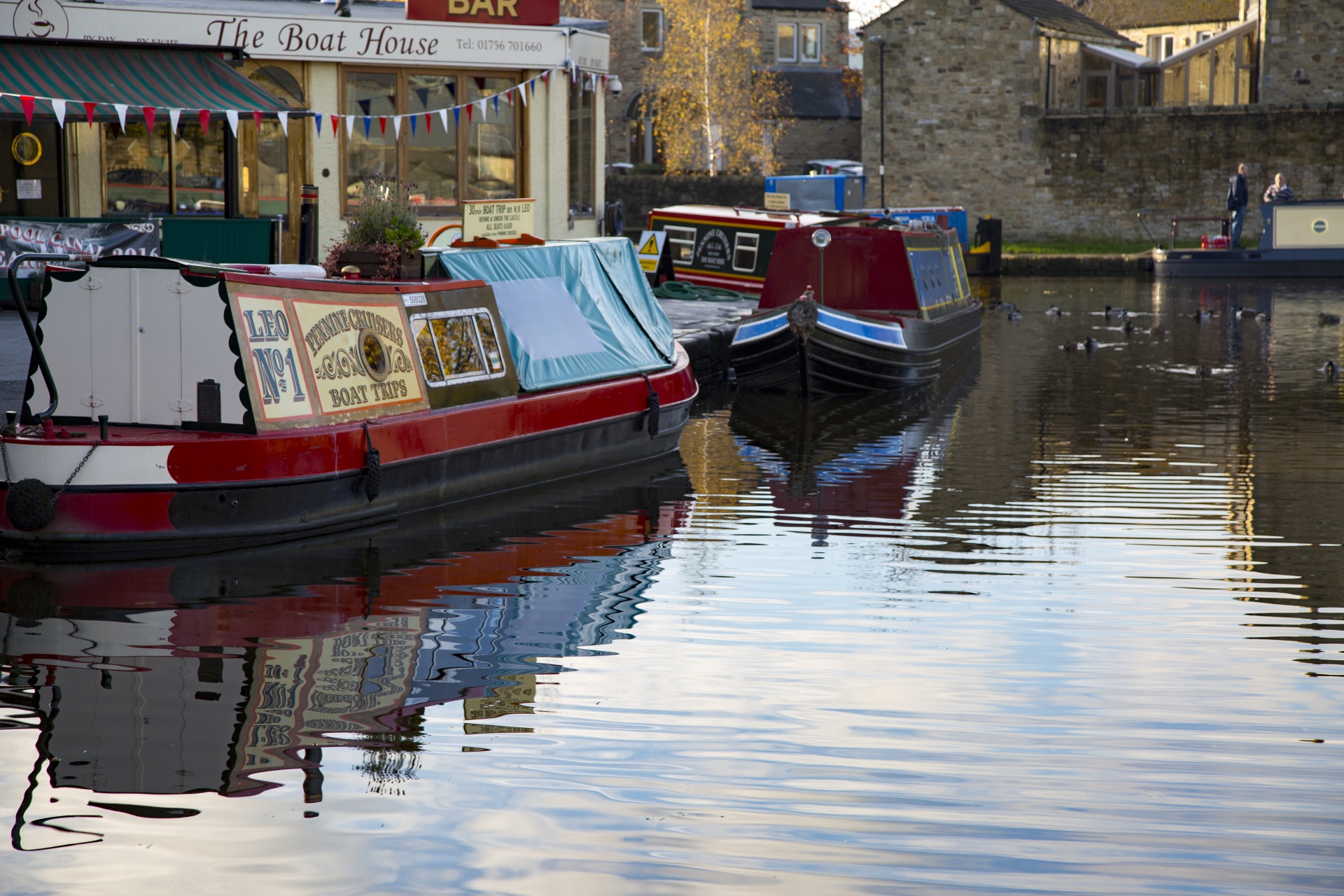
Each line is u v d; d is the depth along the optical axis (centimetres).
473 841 518
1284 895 482
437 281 1149
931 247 2172
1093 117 4662
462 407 1122
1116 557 965
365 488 1013
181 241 1677
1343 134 4409
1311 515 1095
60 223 1608
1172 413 1633
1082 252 4391
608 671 713
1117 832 529
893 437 1506
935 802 554
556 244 1357
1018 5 4753
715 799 556
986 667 724
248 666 712
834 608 838
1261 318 2645
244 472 929
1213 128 4522
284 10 2064
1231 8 5706
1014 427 1560
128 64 1691
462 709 655
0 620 779
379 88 2108
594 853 511
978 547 999
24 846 510
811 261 2028
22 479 894
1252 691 688
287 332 983
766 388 1881
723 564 945
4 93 1507
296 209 2048
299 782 569
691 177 4678
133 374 956
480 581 888
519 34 2195
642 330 1416
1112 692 684
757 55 5903
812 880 491
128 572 884
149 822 531
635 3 5403
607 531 1039
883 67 4869
